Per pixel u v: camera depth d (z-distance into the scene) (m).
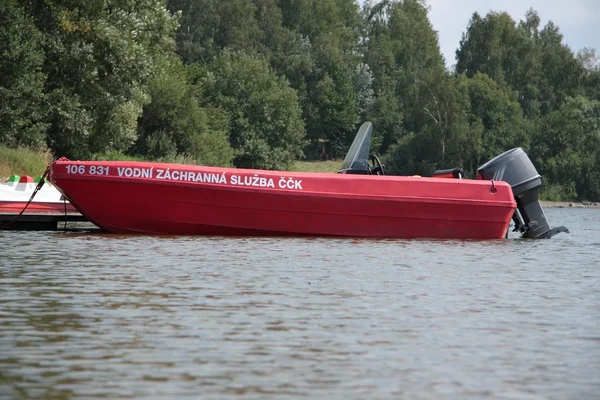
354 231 21.27
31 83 49.12
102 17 52.66
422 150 119.38
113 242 19.42
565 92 139.62
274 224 20.98
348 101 129.50
